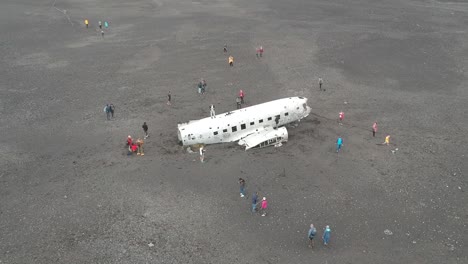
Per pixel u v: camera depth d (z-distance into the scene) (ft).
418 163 121.90
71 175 118.32
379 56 216.95
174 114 156.04
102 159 126.41
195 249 90.89
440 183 112.47
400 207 103.35
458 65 203.00
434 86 179.11
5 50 229.66
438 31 258.57
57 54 224.53
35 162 125.29
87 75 195.72
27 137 140.36
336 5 331.16
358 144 132.67
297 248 91.04
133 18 297.94
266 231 96.17
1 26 273.95
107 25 273.33
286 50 227.81
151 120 151.64
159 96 172.24
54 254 89.71
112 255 89.30
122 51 229.25
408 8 317.83
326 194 108.58
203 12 314.14
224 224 98.53
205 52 226.38
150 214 101.91
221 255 89.25
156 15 306.14
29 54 224.12
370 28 266.77
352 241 92.84
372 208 103.19
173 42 244.42
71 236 94.94
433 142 133.80
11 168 121.80
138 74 196.75
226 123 132.77
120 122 150.30
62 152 130.82
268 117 137.90
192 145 132.16
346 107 159.84
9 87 181.27
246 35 256.52
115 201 106.83
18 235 95.30
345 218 99.96
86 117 154.61
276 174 117.50
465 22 277.44
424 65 203.72
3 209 103.91
